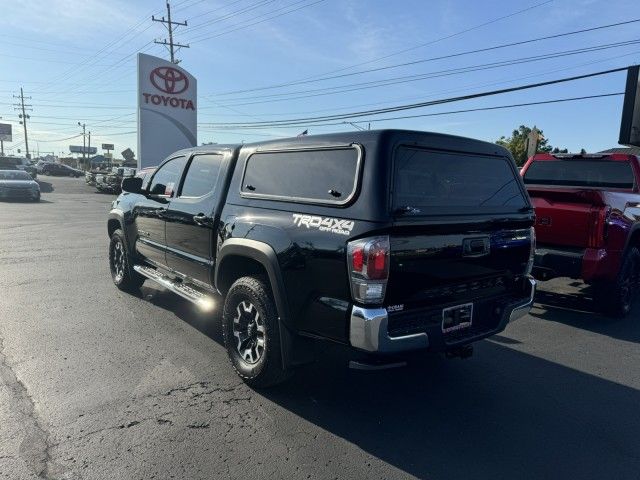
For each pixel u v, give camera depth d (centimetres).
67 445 313
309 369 448
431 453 322
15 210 1981
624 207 618
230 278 448
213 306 475
